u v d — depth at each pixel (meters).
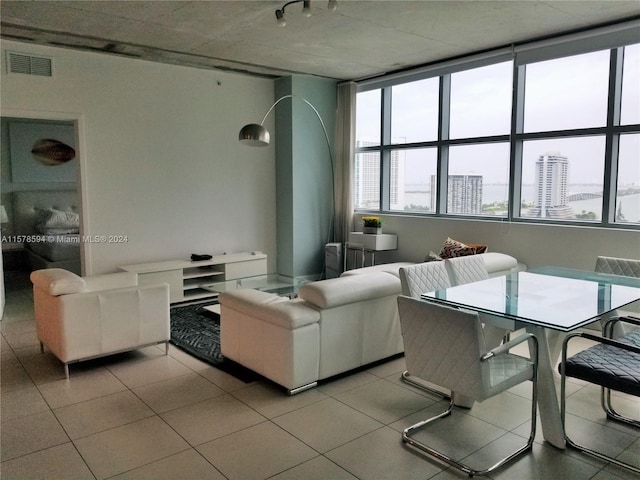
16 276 7.11
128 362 3.74
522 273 3.57
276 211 6.87
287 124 6.55
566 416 2.87
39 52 4.97
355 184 7.05
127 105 5.54
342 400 3.08
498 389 2.32
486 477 2.27
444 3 3.95
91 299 3.45
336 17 4.27
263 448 2.51
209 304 5.51
